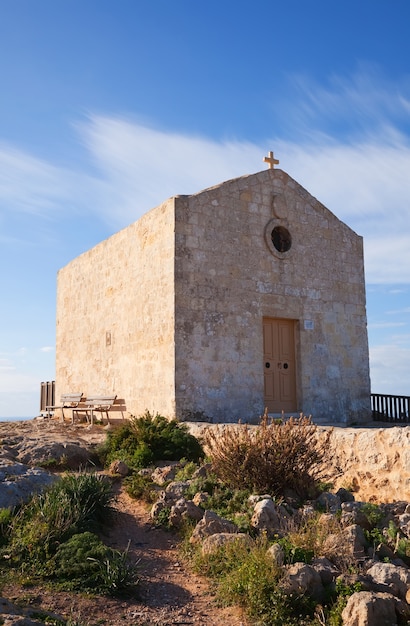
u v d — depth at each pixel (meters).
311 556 6.90
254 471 9.29
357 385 18.30
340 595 6.17
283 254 17.17
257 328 16.30
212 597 6.53
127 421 13.91
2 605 5.57
